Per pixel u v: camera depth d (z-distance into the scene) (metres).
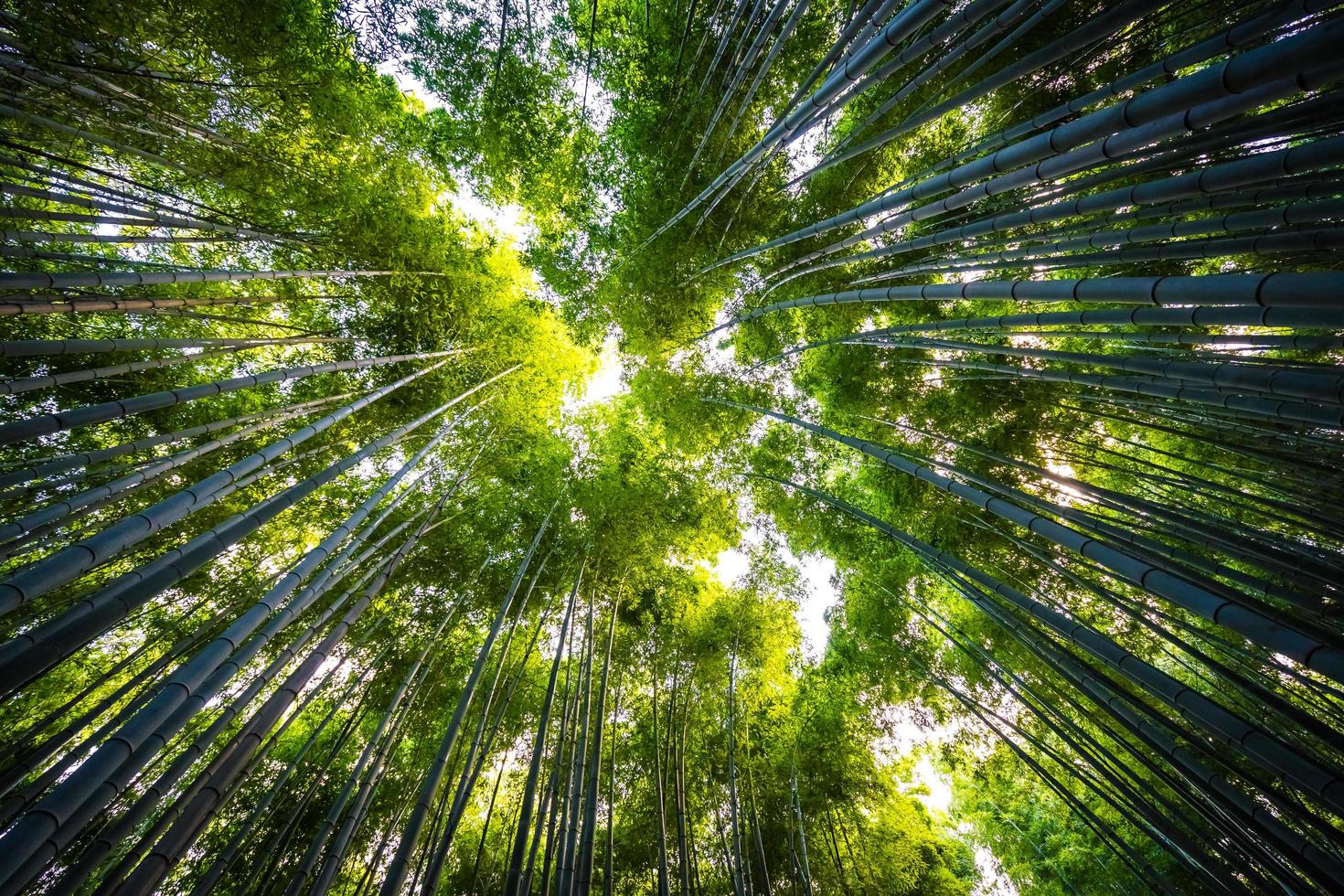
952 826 11.16
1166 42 4.71
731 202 7.43
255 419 5.38
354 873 6.59
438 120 7.89
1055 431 7.29
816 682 9.17
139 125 4.62
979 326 4.93
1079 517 4.77
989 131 6.24
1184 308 2.54
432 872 3.68
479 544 7.72
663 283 7.97
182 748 6.09
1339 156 1.72
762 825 7.35
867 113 6.68
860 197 7.36
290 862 5.70
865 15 3.31
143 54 4.24
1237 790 3.26
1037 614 3.97
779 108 6.90
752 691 8.68
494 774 8.38
